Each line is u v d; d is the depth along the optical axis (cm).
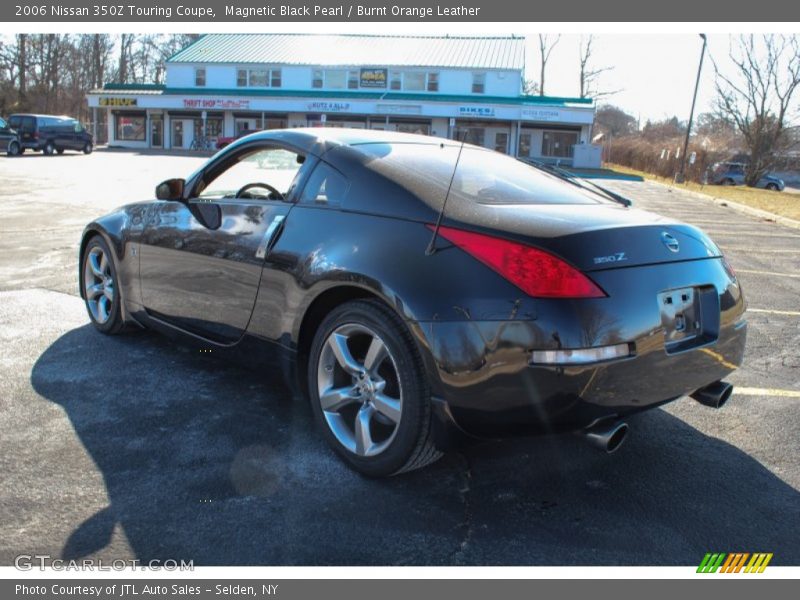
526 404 243
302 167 329
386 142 341
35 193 1473
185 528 247
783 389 409
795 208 1834
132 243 419
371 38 5200
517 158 385
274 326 323
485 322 244
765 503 277
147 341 459
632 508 271
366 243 281
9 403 349
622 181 3173
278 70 4744
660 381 262
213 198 377
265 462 297
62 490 268
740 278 771
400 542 245
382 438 292
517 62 4691
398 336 266
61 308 530
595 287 244
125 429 324
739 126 3812
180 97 4672
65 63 6544
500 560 237
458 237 258
